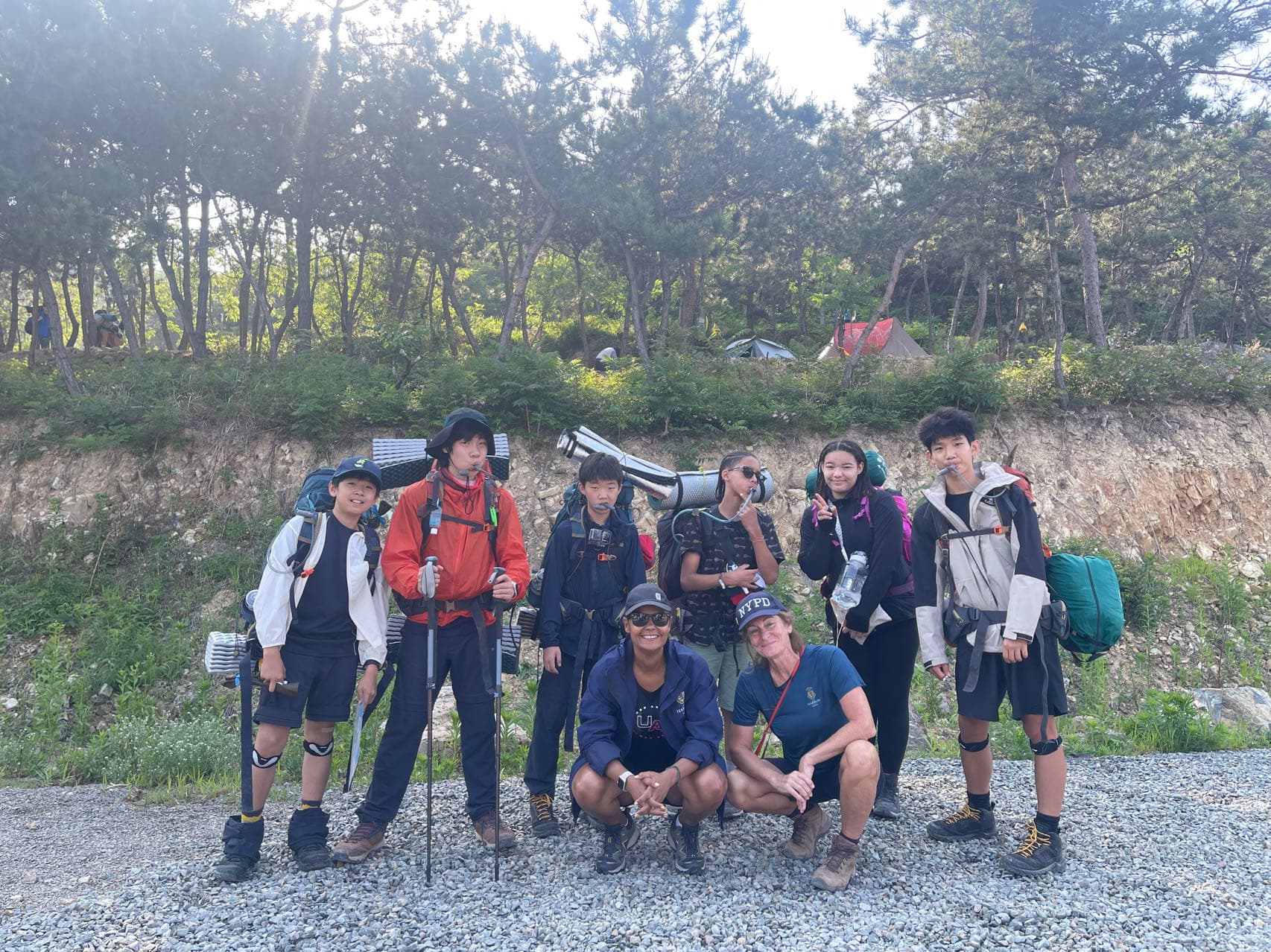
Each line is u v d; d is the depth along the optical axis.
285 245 24.53
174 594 12.47
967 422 4.12
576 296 37.22
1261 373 17.92
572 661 4.56
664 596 3.86
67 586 12.30
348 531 4.21
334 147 20.45
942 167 17.41
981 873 3.92
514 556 4.29
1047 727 3.94
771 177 20.16
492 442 4.36
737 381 16.64
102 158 16.45
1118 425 16.81
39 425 14.18
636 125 18.08
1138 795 5.47
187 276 21.67
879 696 4.78
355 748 4.10
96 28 15.60
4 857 5.04
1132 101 17.45
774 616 3.99
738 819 4.76
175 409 14.01
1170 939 3.17
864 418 15.91
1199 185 22.47
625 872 3.95
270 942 3.20
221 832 5.44
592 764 3.84
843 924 3.30
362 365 16.50
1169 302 38.03
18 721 10.32
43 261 14.68
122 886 4.08
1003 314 40.16
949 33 19.34
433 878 3.89
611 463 4.45
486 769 4.38
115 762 7.86
